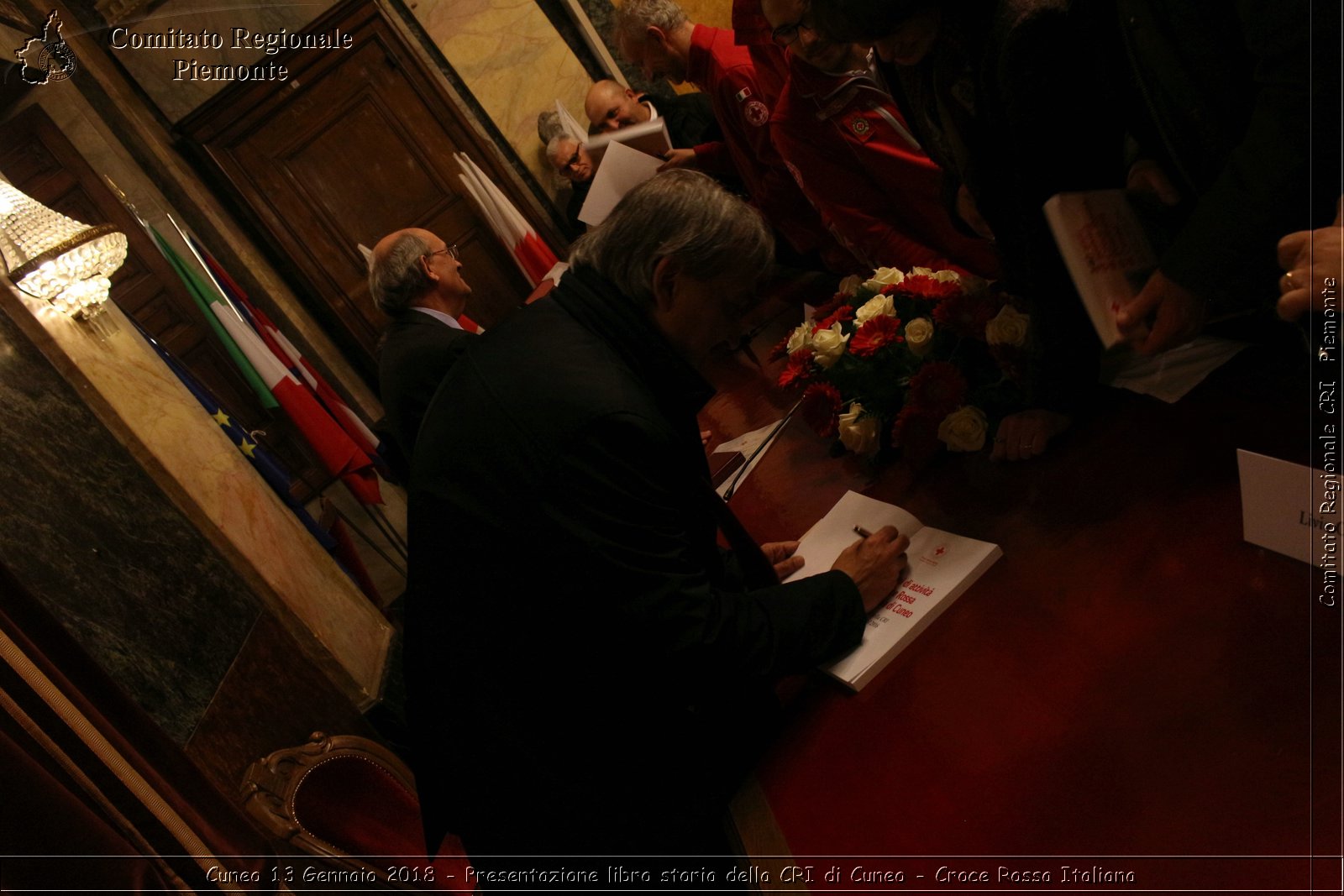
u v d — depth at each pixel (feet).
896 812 3.32
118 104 14.78
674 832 3.97
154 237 14.53
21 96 14.16
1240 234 2.95
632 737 4.08
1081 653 3.34
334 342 17.07
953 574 4.11
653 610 3.75
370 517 15.66
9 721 4.32
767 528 5.74
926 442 4.99
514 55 16.48
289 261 16.47
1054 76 3.61
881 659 4.03
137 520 7.25
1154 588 3.36
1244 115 3.25
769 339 8.54
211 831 4.90
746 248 3.86
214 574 7.63
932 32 3.98
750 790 3.98
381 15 15.83
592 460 3.70
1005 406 4.87
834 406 5.36
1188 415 3.99
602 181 9.70
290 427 15.84
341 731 8.08
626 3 9.39
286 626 8.04
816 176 6.92
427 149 16.58
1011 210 4.38
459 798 4.16
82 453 7.12
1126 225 3.61
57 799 3.55
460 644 4.06
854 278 6.23
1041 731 3.19
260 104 15.69
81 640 6.58
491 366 4.09
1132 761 2.85
